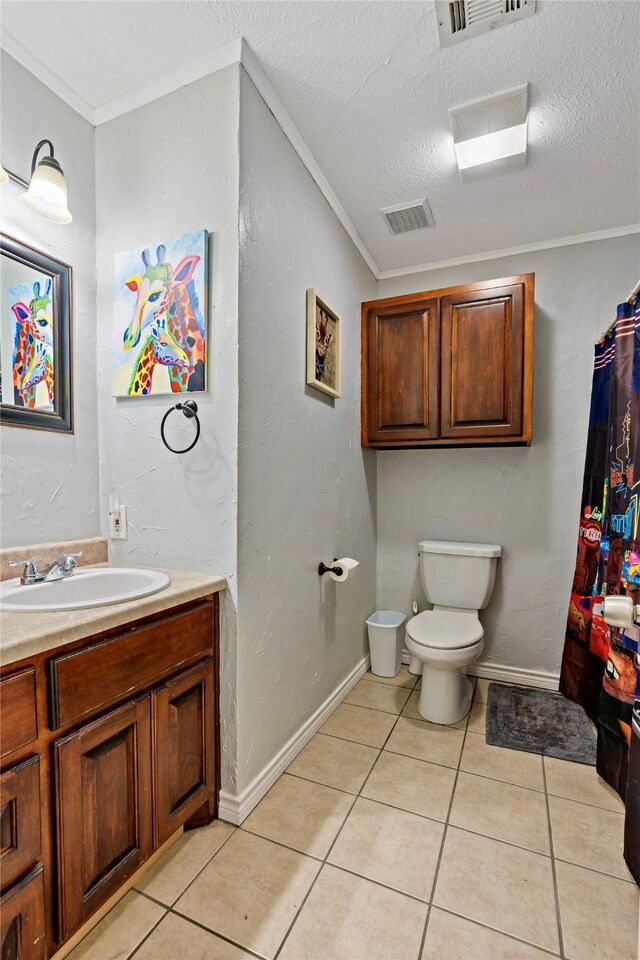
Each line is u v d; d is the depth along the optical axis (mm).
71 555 1568
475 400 2395
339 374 2258
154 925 1151
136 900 1219
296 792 1654
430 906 1212
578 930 1148
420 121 1709
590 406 2346
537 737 2031
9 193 1401
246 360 1493
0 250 1378
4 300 1394
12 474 1423
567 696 2396
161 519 1592
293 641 1852
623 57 1423
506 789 1687
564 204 2199
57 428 1554
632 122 1688
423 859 1363
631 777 1326
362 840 1433
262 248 1577
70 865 1013
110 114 1646
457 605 2553
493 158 1889
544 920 1175
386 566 2934
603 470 2164
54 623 1008
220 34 1383
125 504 1654
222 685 1496
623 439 1794
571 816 1552
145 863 1279
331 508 2225
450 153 1874
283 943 1113
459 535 2764
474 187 2082
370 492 2812
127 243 1630
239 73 1427
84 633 1021
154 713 1234
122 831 1146
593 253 2465
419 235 2484
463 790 1679
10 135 1402
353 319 2486
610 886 1275
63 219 1404
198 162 1497
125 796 1154
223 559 1491
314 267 1990
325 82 1544
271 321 1646
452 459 2773
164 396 1572
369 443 2609
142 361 1587
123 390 1624
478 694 2465
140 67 1492
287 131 1713
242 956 1083
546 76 1504
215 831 1459
